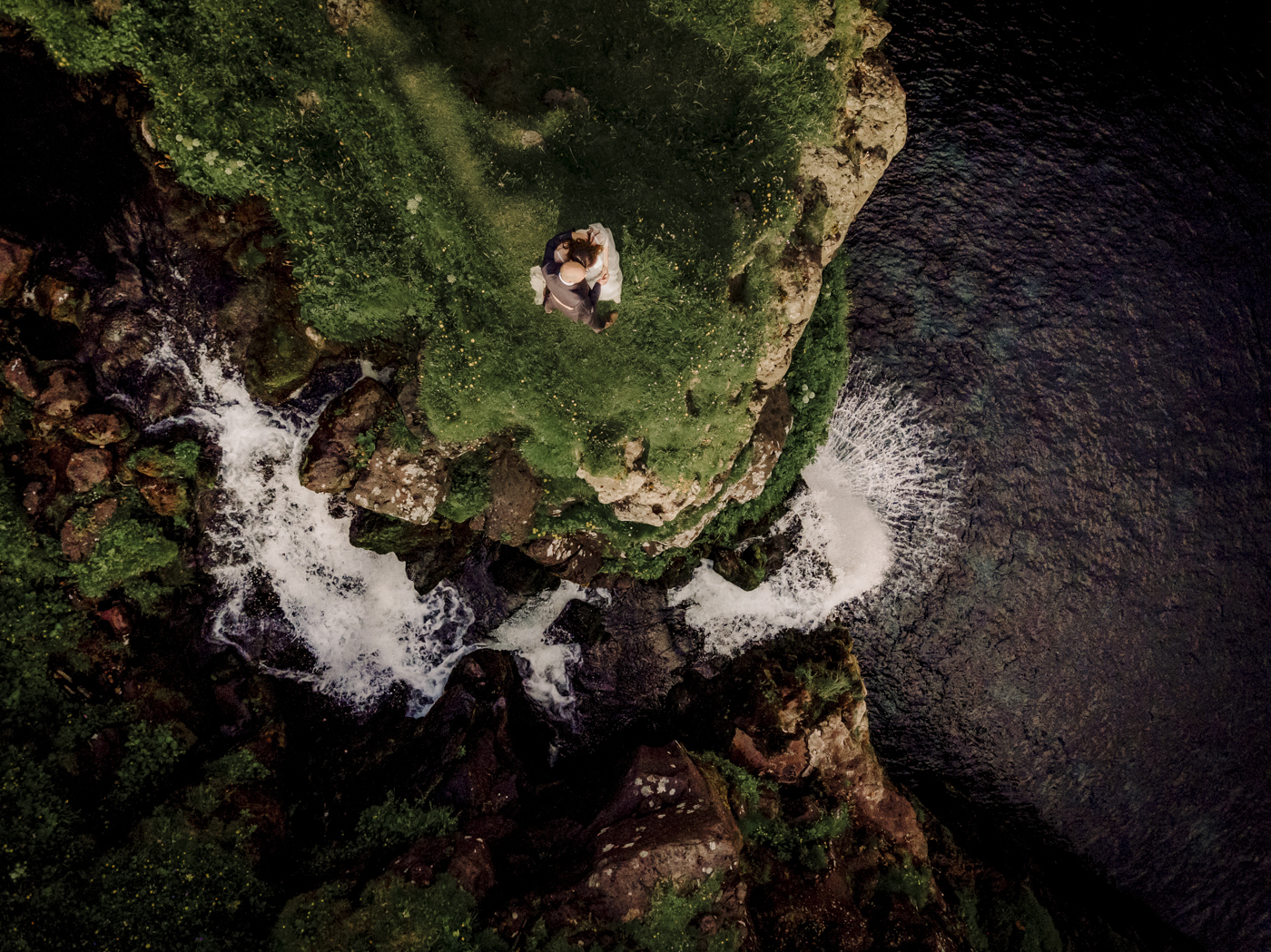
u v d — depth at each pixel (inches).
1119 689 641.6
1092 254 610.2
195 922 438.6
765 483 557.9
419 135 425.4
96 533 475.8
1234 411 636.7
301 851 481.7
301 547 527.5
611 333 440.5
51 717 456.4
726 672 590.2
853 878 542.9
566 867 477.7
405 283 454.9
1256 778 652.7
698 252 438.6
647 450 468.1
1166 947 627.8
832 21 454.6
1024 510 620.4
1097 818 649.6
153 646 498.9
